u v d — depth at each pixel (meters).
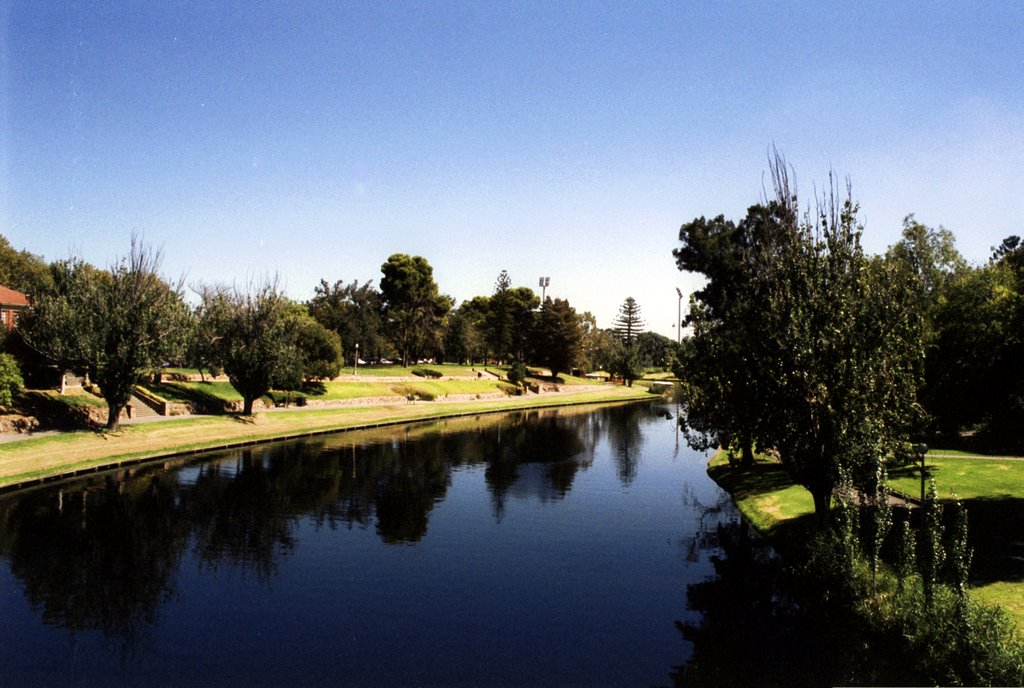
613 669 14.62
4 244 74.94
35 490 30.56
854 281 18.72
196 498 30.25
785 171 20.84
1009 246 81.31
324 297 93.56
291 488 33.03
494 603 18.56
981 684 12.30
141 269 40.81
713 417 24.12
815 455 18.98
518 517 28.73
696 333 24.19
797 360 17.98
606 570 21.67
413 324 100.62
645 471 41.34
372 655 15.18
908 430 19.94
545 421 71.00
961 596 13.64
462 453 46.66
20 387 37.19
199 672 14.21
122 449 38.25
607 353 149.38
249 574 20.62
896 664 14.47
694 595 19.31
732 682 13.88
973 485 26.23
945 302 22.84
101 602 18.17
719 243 37.34
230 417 50.84
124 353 38.91
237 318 51.03
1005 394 21.02
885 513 16.81
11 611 17.48
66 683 13.62
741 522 28.14
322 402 63.88
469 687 13.68
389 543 24.28
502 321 115.31
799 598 18.91
